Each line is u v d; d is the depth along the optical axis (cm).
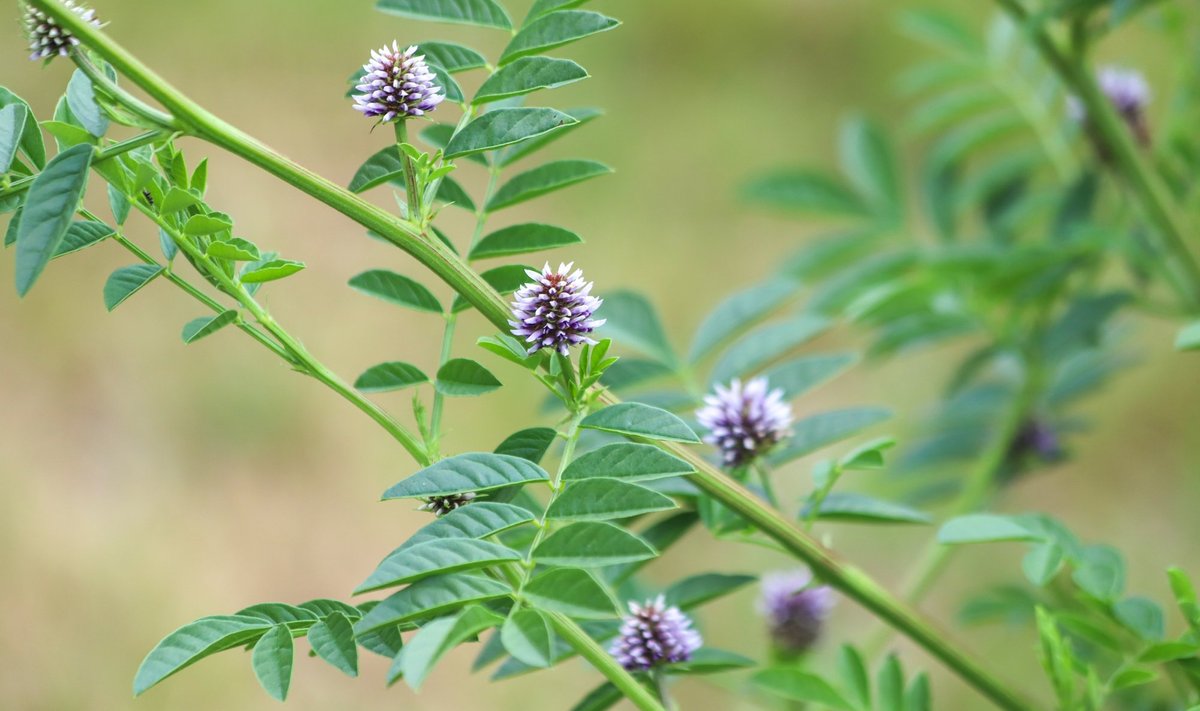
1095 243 107
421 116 89
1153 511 199
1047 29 108
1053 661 93
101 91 87
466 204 94
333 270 253
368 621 85
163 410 237
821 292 116
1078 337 109
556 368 91
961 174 131
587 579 85
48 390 238
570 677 197
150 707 199
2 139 88
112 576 215
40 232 86
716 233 257
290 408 239
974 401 119
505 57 91
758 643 183
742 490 93
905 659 178
